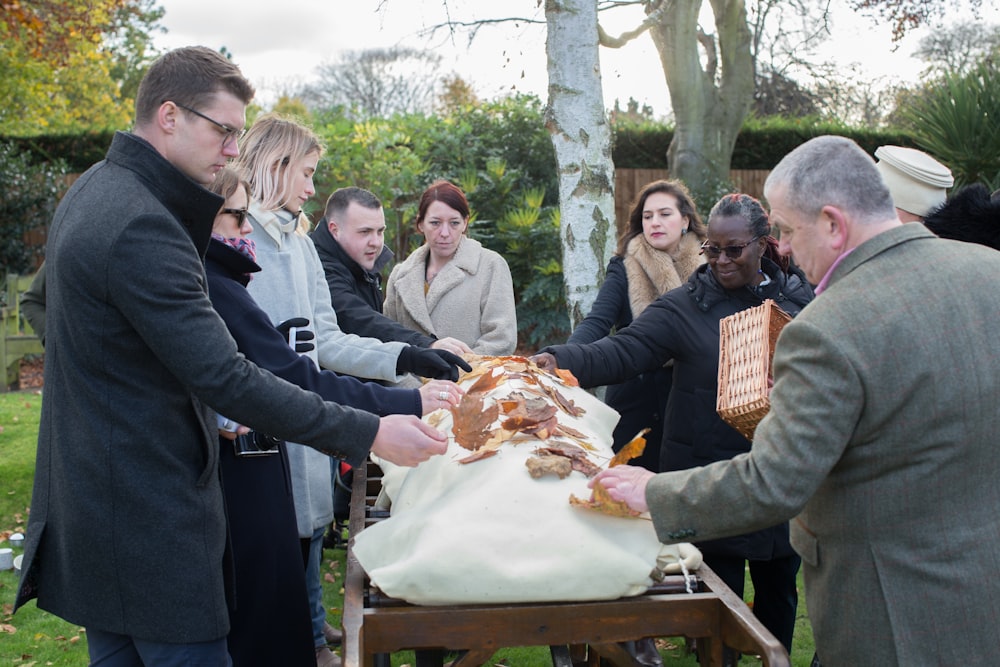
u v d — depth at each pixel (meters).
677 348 2.90
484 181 9.79
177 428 1.88
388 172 8.99
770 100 18.00
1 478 5.62
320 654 3.21
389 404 2.24
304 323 2.58
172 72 1.88
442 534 1.81
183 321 1.79
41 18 14.82
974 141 7.19
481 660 1.79
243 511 2.33
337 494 4.38
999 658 1.59
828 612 1.74
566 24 4.54
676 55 11.72
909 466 1.61
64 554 1.86
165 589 1.84
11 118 16.41
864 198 1.70
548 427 2.18
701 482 1.73
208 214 1.93
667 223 3.70
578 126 4.57
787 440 1.62
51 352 1.88
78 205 1.83
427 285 4.03
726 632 1.82
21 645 3.59
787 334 1.67
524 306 9.33
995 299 1.64
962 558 1.60
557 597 1.77
